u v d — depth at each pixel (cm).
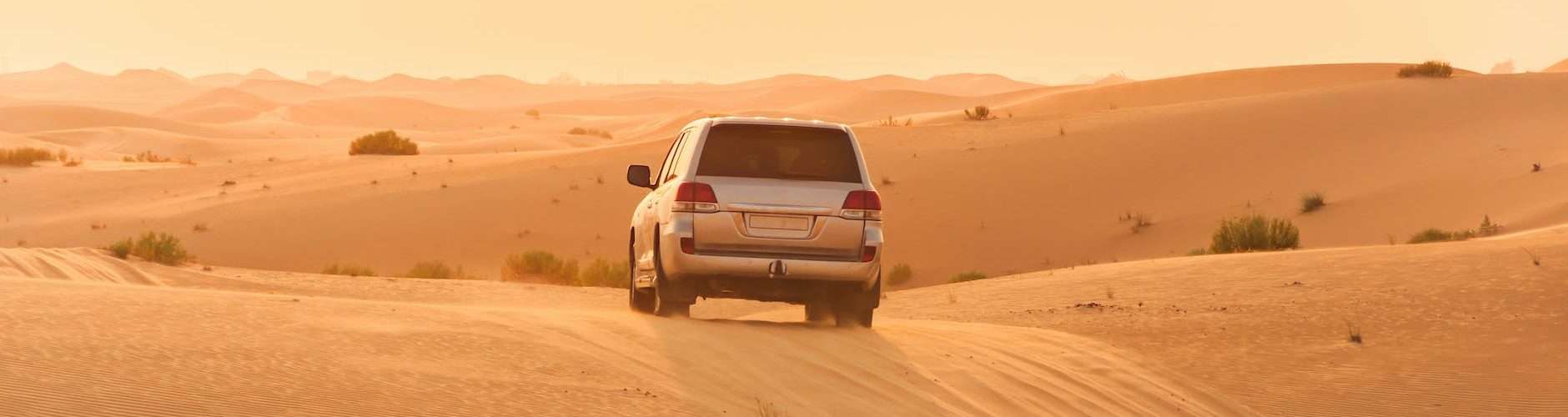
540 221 13375
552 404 1984
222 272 7988
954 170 14675
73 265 6869
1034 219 12900
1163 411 3017
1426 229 11056
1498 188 11775
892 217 13250
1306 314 4141
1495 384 3250
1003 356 3186
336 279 7425
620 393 2109
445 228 13175
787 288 3198
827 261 3181
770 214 3172
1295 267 5288
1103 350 3591
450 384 2038
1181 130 15325
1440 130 14388
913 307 5406
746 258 3148
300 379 1966
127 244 8512
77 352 1984
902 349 2994
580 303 6456
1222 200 12938
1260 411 3150
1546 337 3612
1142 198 13262
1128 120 16338
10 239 13438
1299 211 12356
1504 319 3856
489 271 11500
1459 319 3909
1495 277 4472
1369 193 12419
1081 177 14075
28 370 1838
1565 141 13288
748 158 3231
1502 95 15775
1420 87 16538
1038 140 15712
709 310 5975
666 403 2091
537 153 18825
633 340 2581
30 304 2383
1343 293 4497
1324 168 13525
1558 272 4422
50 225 14238
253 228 13462
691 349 2559
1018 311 4772
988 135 16538
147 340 2125
